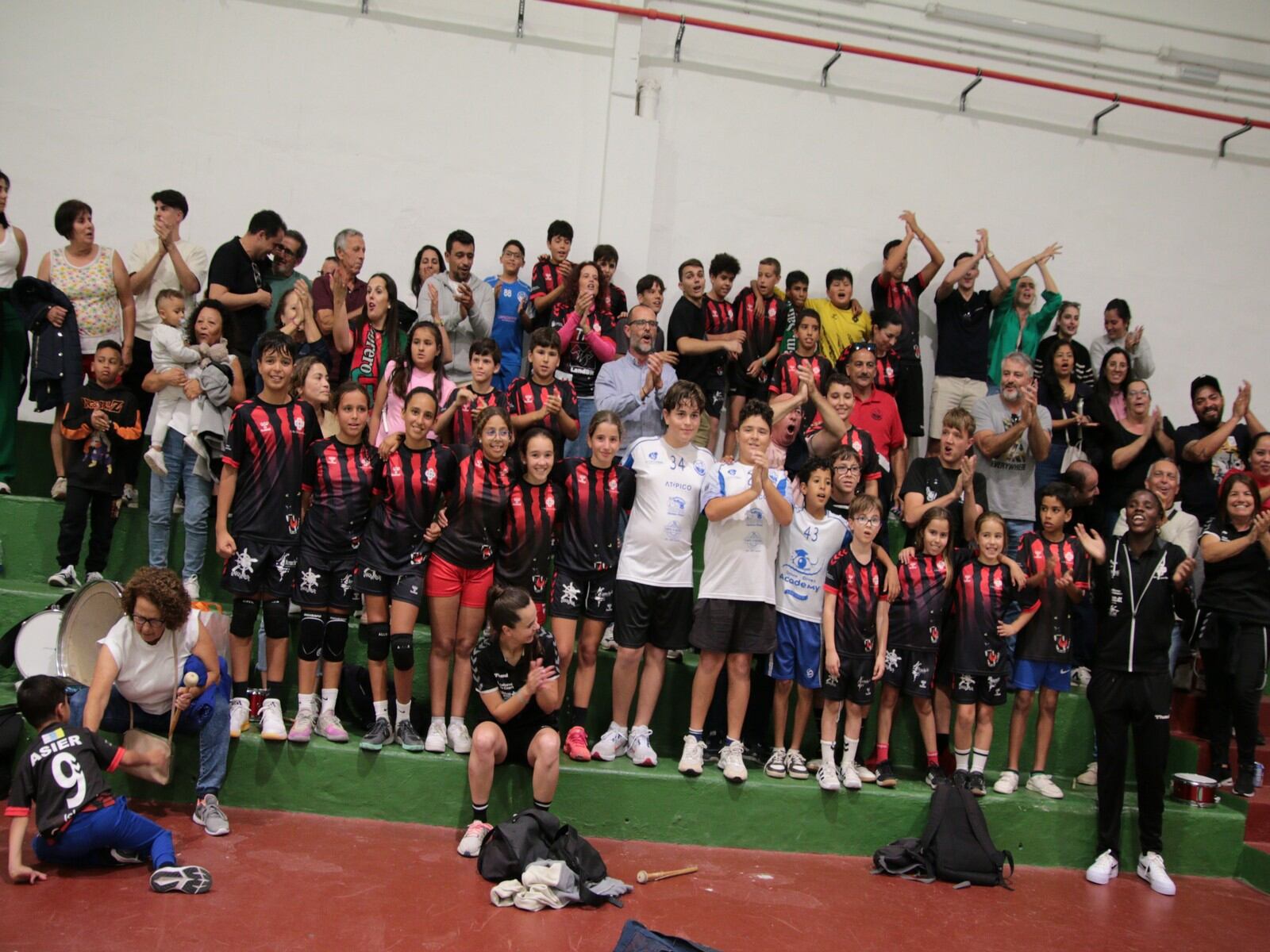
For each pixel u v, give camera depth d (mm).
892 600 4934
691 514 4762
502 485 4582
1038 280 7723
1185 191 7914
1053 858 4789
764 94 7426
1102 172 7820
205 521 5188
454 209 7062
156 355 5203
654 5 7297
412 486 4512
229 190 6816
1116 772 4742
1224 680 5227
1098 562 4828
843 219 7496
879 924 3908
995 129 7691
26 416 6473
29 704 3703
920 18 7625
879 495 5762
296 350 5480
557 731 4426
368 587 4508
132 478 5594
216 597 5441
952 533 5215
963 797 4574
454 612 4539
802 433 6090
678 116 7328
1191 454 6094
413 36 7000
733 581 4672
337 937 3365
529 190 7129
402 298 6996
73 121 6637
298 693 4746
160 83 6723
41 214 6617
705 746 4887
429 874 3916
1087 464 6055
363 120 6953
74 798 3617
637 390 5730
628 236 7074
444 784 4414
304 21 6875
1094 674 4836
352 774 4402
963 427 5562
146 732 4129
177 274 5891
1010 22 7695
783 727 4844
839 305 7059
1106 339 7250
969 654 4855
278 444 4484
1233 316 7930
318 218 6914
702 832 4566
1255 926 4250
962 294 7105
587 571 4711
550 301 6473
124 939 3223
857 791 4676
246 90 6824
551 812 4469
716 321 6680
